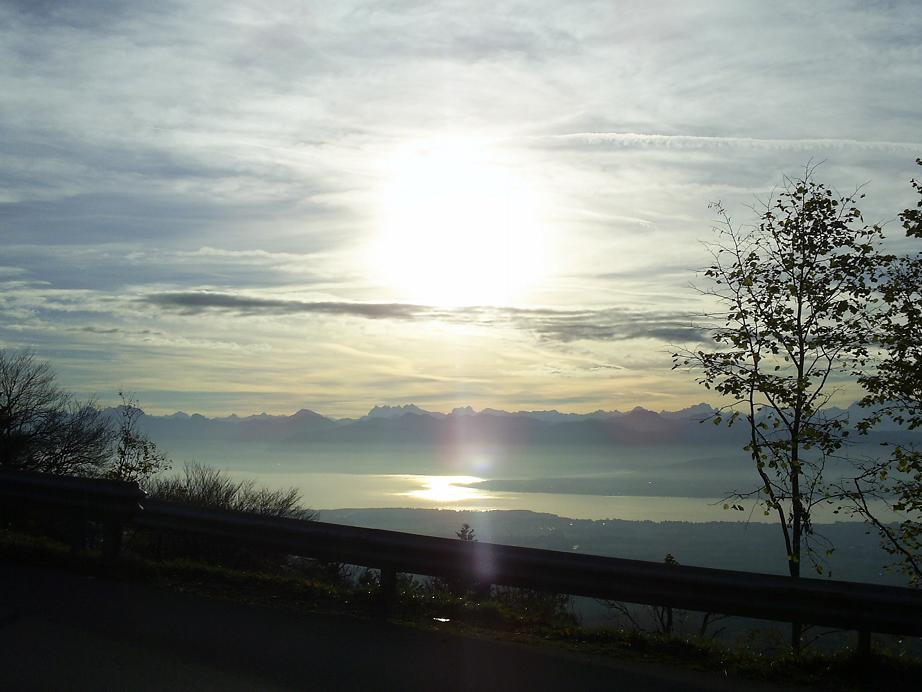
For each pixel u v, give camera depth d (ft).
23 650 21.68
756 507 39.09
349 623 26.81
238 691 19.36
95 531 50.44
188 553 42.37
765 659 25.12
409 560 29.25
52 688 18.89
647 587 26.23
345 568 40.70
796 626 28.94
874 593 23.57
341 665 21.98
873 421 40.29
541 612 29.58
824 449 39.22
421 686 20.52
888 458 38.93
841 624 24.04
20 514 46.42
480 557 28.30
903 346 39.83
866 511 38.96
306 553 31.19
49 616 25.44
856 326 40.19
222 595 29.89
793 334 40.55
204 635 24.23
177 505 34.17
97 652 21.89
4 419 85.97
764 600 24.84
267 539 32.04
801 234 40.27
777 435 39.78
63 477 36.01
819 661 24.44
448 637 25.59
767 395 40.04
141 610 26.89
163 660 21.50
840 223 39.42
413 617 28.30
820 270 39.93
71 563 34.04
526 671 22.29
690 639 26.27
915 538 39.04
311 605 29.19
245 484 92.58
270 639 24.18
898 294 40.37
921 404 41.19
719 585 25.20
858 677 23.53
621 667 23.34
